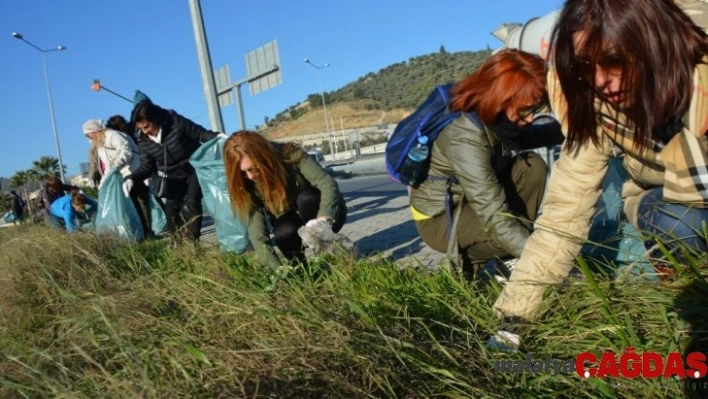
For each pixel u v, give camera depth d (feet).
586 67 5.83
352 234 22.07
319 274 10.41
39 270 12.86
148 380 6.03
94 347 7.61
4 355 7.78
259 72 40.55
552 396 5.82
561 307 6.96
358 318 7.61
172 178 19.10
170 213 19.57
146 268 13.12
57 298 11.25
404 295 8.57
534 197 10.61
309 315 7.52
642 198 7.57
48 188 29.89
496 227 8.82
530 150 10.74
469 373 6.13
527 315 7.02
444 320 7.80
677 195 6.59
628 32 5.43
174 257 13.71
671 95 5.59
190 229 18.26
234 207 12.49
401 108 313.12
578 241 7.01
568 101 6.30
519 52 8.58
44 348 8.23
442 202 10.09
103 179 20.10
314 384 6.04
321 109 365.20
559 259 7.02
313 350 6.48
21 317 10.03
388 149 10.12
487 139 9.00
